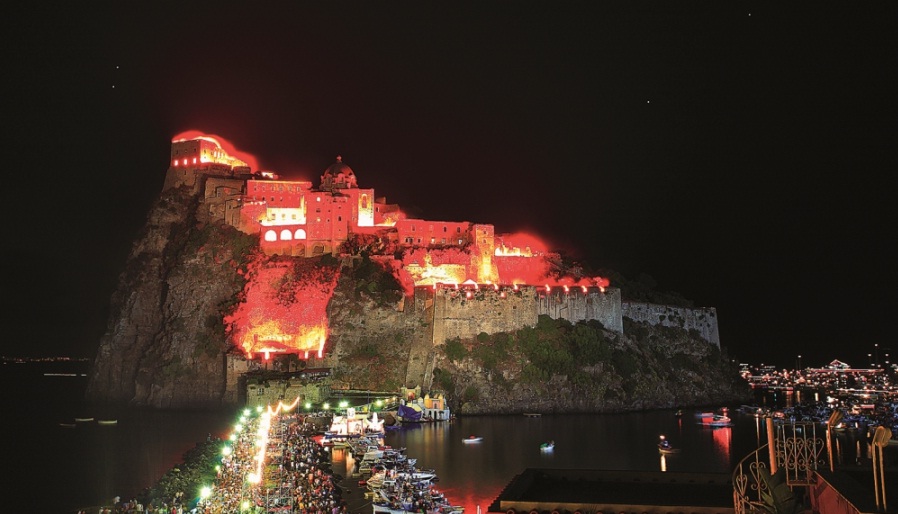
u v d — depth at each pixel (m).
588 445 180.88
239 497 118.25
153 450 183.75
